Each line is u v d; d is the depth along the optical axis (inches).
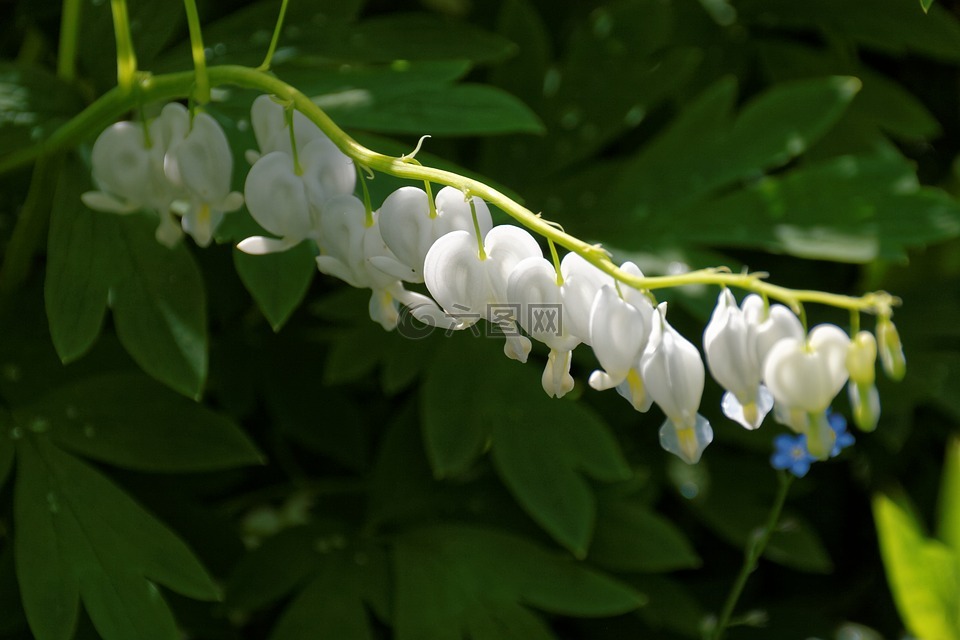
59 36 23.5
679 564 21.5
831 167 23.1
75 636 19.8
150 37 20.5
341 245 16.3
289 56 20.7
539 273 15.4
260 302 18.6
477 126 19.8
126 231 19.2
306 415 24.0
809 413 15.1
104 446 19.8
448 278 15.6
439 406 21.5
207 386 23.4
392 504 22.7
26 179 22.5
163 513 21.7
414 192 16.0
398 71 20.6
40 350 20.6
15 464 21.3
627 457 24.9
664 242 23.3
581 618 23.9
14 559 20.2
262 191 16.5
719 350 15.3
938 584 21.6
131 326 18.8
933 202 22.2
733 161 23.8
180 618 21.2
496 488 23.2
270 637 21.0
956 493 22.0
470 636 20.9
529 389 21.6
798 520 25.0
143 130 17.3
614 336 15.2
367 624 21.2
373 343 22.0
